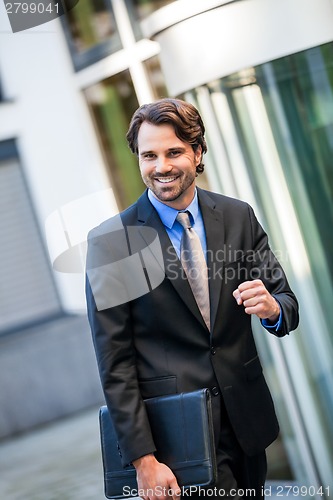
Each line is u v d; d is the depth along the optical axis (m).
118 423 3.18
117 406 3.19
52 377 11.45
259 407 3.36
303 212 5.16
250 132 5.12
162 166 3.16
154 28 5.25
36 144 10.93
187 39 5.09
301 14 4.79
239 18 4.90
